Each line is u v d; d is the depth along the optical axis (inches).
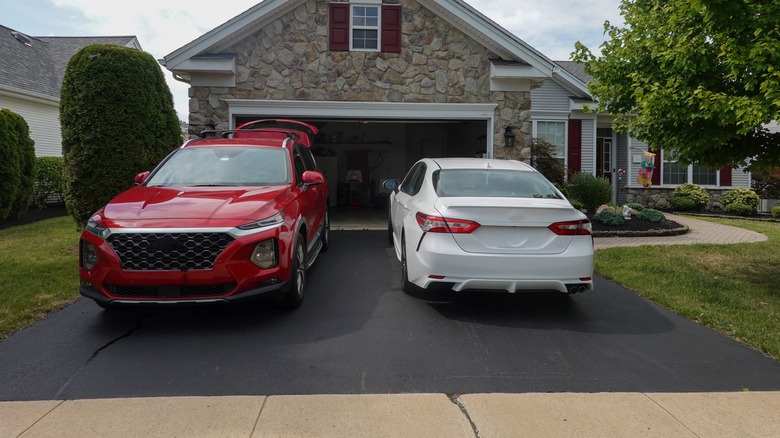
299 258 204.5
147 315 194.4
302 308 203.9
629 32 255.8
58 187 566.6
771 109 195.3
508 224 183.5
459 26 408.5
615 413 125.2
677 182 674.8
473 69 413.4
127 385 137.5
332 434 114.7
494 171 226.2
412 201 223.1
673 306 210.2
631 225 427.5
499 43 405.1
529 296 226.7
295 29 399.2
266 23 395.9
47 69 719.7
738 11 203.3
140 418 120.2
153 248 166.2
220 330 178.9
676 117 222.7
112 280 167.3
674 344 171.5
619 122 278.8
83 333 175.6
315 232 265.4
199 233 167.8
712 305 212.1
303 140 309.1
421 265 192.1
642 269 277.7
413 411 125.1
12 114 435.5
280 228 182.7
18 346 163.8
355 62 403.9
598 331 183.5
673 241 381.4
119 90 305.0
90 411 123.3
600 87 267.7
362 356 157.9
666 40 221.9
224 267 167.8
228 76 395.9
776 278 259.1
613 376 146.5
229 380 140.8
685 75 224.1
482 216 183.9
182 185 214.7
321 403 128.4
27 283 233.5
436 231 188.1
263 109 398.6
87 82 301.4
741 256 313.3
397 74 407.8
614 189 669.9
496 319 194.4
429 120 430.9
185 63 381.7
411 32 407.5
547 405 128.8
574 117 616.7
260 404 127.4
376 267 277.1
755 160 245.3
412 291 225.3
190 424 117.9
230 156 235.9
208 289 169.8
